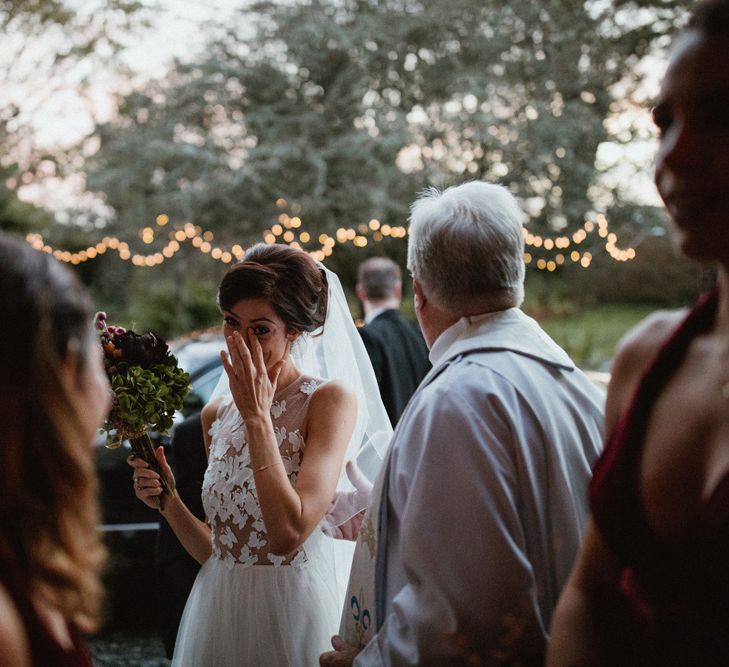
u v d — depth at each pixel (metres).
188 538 2.21
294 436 2.07
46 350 0.97
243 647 2.03
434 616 1.48
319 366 2.32
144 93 13.15
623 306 13.27
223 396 2.33
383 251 12.88
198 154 12.54
